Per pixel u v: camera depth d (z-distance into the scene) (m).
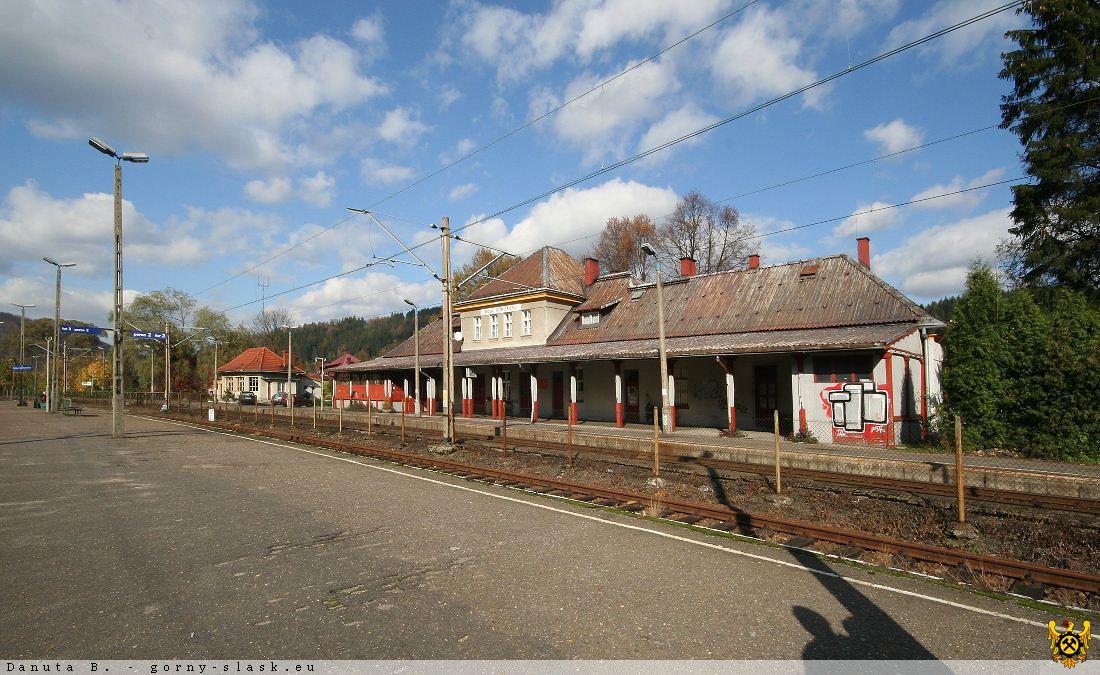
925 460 13.70
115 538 8.42
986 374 15.65
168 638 5.19
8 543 8.21
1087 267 23.98
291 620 5.54
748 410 23.44
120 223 24.66
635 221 50.75
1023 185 24.34
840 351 18.08
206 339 70.25
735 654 4.86
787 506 10.35
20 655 4.90
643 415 26.83
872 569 6.96
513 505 10.45
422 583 6.50
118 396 24.28
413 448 19.16
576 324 31.70
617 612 5.70
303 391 67.19
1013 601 6.00
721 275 27.56
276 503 10.69
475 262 60.59
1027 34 23.81
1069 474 11.48
